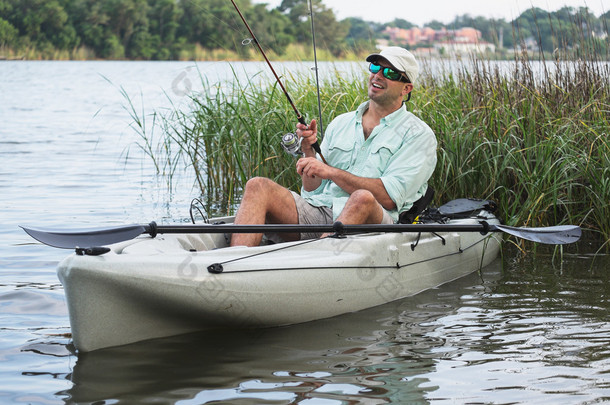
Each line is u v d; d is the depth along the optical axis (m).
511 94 6.29
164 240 3.88
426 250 4.46
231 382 3.03
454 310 4.05
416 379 3.07
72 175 8.68
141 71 31.62
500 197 5.75
